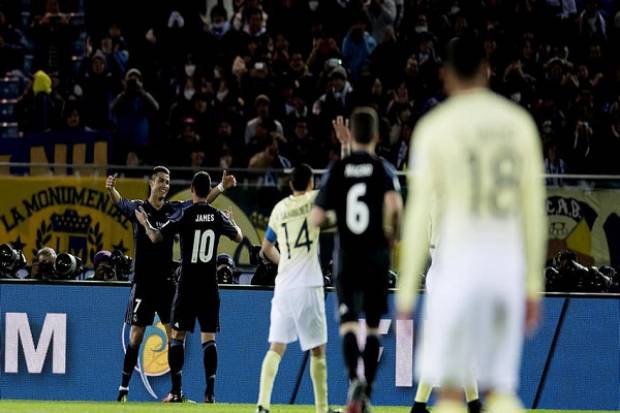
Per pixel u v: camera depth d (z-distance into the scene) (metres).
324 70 70.19
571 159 65.56
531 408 48.31
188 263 42.91
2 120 77.00
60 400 47.78
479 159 19.12
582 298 48.66
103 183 54.75
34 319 48.28
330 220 30.66
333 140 65.75
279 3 75.88
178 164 66.88
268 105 67.12
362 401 27.19
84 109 70.56
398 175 51.78
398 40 72.69
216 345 48.06
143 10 77.69
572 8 77.56
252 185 53.59
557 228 53.59
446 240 19.17
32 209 55.00
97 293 48.34
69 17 79.25
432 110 67.62
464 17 74.81
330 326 47.78
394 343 47.75
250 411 39.56
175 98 72.56
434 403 46.56
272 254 35.84
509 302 18.92
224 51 72.75
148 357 48.16
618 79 73.38
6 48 78.56
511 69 70.12
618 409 48.28
